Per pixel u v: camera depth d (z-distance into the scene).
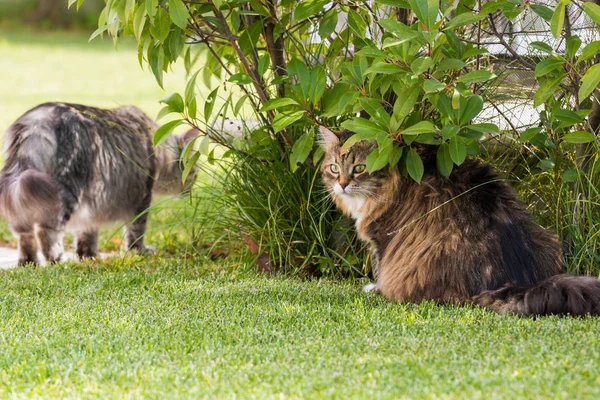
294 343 3.34
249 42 4.73
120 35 4.90
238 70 5.39
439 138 4.15
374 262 4.83
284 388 2.71
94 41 28.00
